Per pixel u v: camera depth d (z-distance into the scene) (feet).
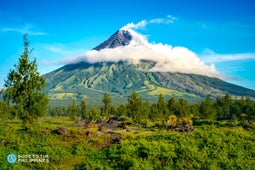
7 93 142.10
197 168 88.12
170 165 89.92
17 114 142.00
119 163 93.20
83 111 498.28
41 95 145.07
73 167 94.79
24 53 143.64
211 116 418.10
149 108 446.60
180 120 312.50
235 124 262.67
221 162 91.40
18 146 113.80
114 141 132.77
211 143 107.96
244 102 510.99
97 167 90.74
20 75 142.51
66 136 136.67
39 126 150.71
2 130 138.10
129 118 450.30
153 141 114.01
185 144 107.24
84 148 119.24
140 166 87.92
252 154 100.48
